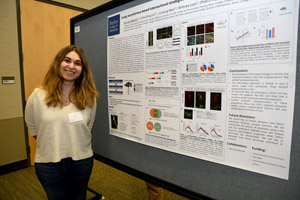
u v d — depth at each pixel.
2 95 2.40
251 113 0.82
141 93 1.20
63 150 1.18
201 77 0.94
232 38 0.84
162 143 1.12
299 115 0.73
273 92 0.77
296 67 0.72
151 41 1.12
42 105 1.17
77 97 1.23
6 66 2.40
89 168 1.32
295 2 0.71
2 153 2.46
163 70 1.08
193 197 1.01
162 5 1.06
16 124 2.54
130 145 1.31
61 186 1.24
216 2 0.88
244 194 0.87
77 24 1.61
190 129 1.00
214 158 0.93
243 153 0.85
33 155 2.72
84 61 1.27
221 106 0.89
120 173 2.50
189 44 0.97
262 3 0.77
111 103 1.40
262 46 0.78
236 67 0.84
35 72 2.64
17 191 2.12
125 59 1.27
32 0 2.54
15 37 2.44
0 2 2.29
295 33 0.71
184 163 1.05
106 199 1.94
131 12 1.21
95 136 1.57
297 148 0.74
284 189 0.77
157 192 1.49
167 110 1.08
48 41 2.74
